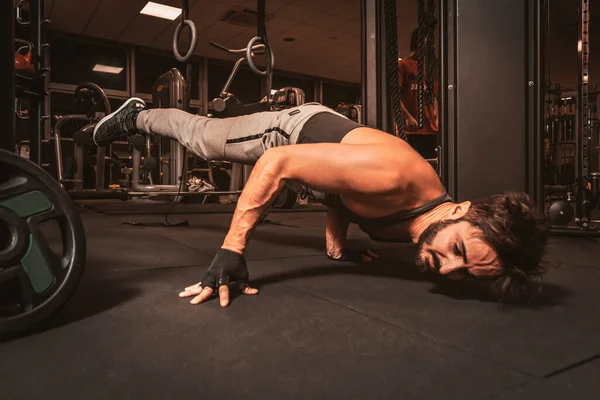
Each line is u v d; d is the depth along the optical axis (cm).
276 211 511
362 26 258
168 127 249
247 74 1142
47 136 791
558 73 1219
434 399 73
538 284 128
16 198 99
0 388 75
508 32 277
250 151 196
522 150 279
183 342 97
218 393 74
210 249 226
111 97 970
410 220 137
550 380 80
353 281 157
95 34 915
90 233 285
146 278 158
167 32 908
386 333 104
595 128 656
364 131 150
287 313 119
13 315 101
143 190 578
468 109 284
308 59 1077
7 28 114
